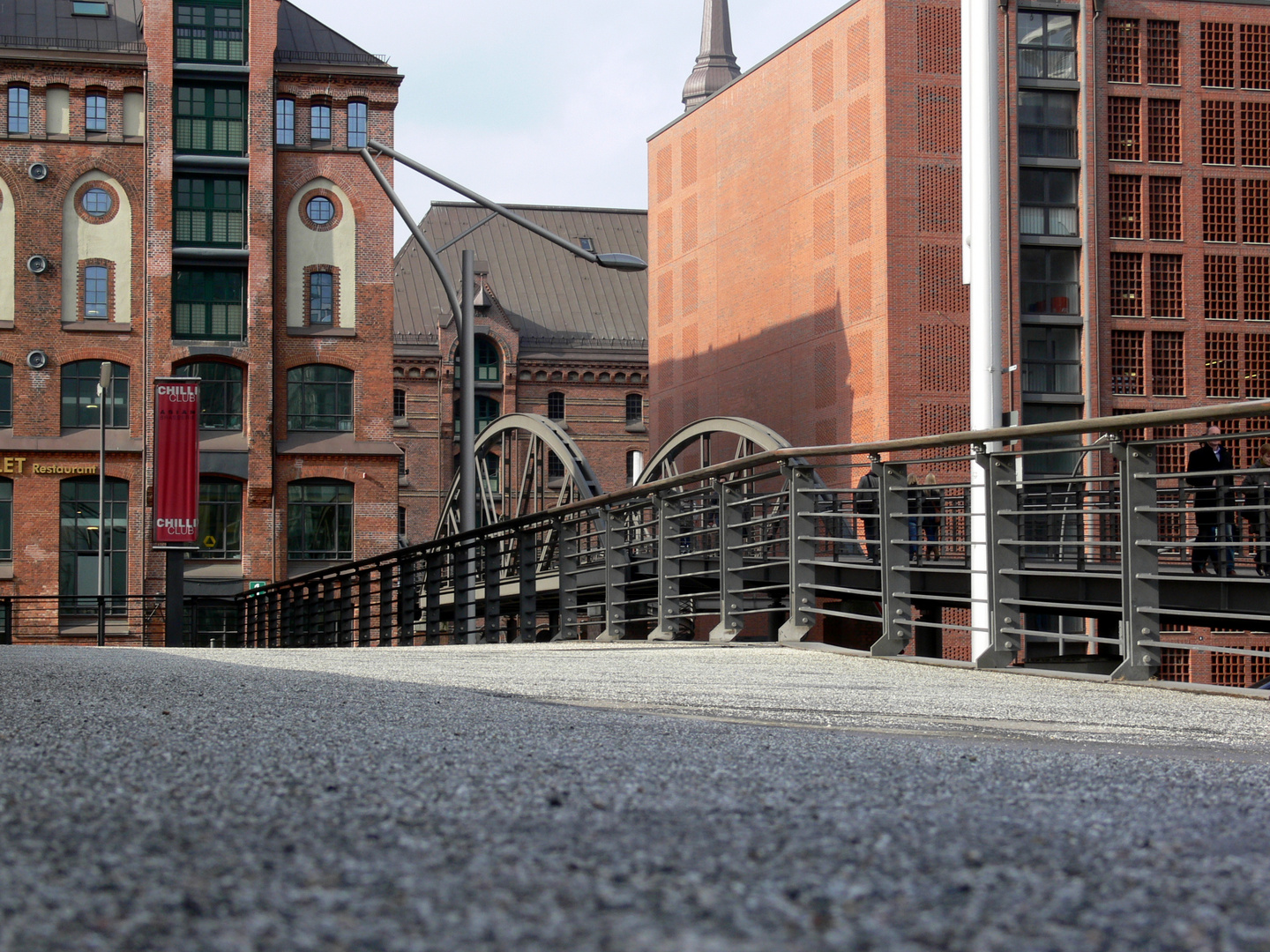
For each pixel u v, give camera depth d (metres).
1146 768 3.58
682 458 59.91
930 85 45.31
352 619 25.97
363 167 47.03
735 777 3.07
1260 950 1.40
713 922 1.50
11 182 44.78
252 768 3.04
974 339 12.91
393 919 1.50
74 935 1.39
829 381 48.03
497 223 80.81
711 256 57.03
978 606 11.01
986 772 3.34
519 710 5.25
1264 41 47.66
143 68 45.31
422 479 73.62
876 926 1.48
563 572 17.64
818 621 39.56
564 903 1.61
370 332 46.97
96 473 44.53
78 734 3.81
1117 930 1.49
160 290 45.06
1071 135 46.31
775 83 51.97
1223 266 46.97
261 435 45.38
